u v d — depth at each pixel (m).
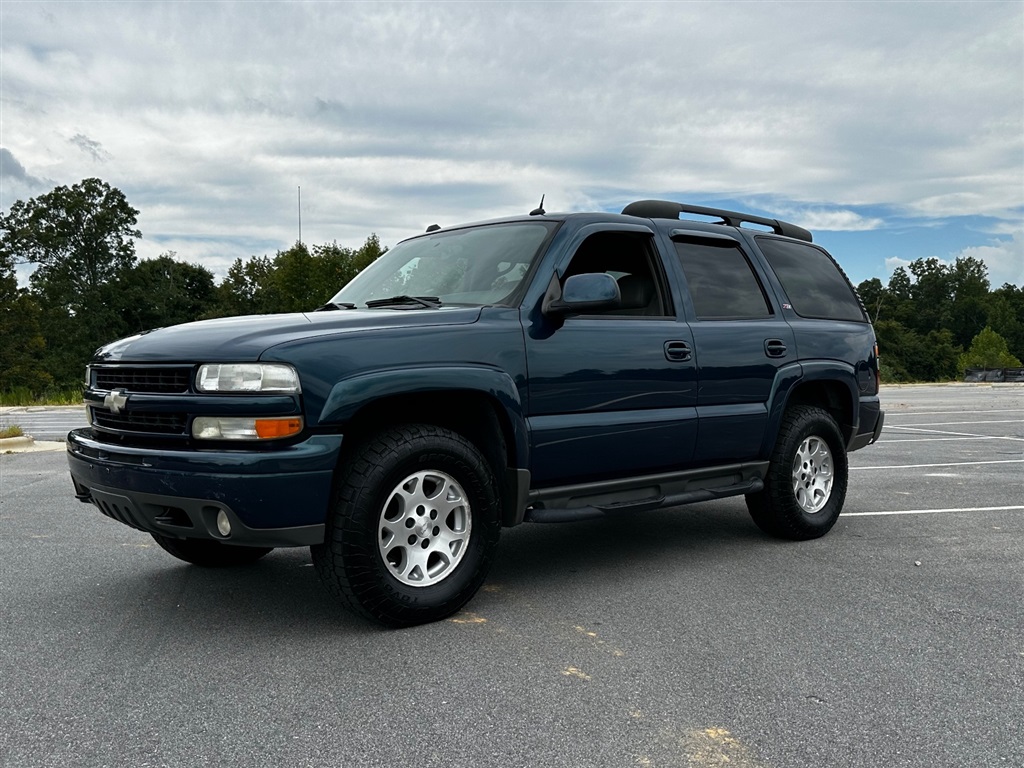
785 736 2.65
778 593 4.22
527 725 2.71
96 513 6.32
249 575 4.56
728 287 5.15
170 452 3.36
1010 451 10.42
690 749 2.56
